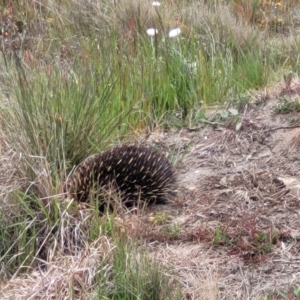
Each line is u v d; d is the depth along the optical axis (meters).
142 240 1.61
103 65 2.42
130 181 1.78
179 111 2.33
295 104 2.16
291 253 1.57
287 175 1.89
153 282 1.42
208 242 1.63
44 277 1.48
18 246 1.62
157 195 1.81
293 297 1.41
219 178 1.92
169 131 2.21
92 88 2.07
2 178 1.73
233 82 2.48
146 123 2.26
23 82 1.96
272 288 1.46
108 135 2.00
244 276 1.50
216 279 1.46
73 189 1.75
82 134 1.88
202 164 2.00
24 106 1.81
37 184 1.69
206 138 2.12
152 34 2.58
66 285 1.45
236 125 2.14
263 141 2.05
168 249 1.60
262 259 1.55
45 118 1.83
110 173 1.78
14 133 1.80
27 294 1.45
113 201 1.75
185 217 1.76
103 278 1.44
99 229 1.62
